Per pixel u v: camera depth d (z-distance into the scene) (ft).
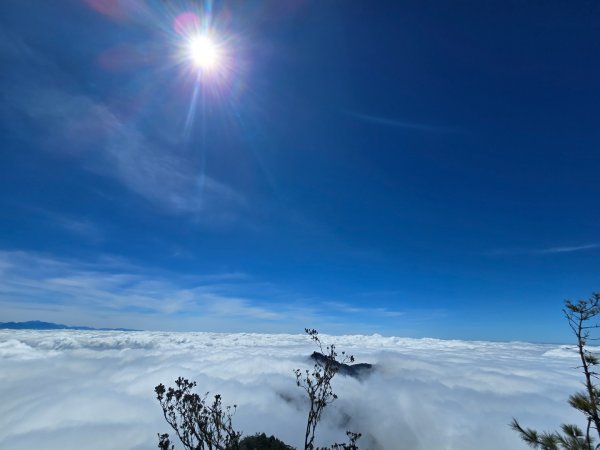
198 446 25.94
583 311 19.49
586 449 18.66
